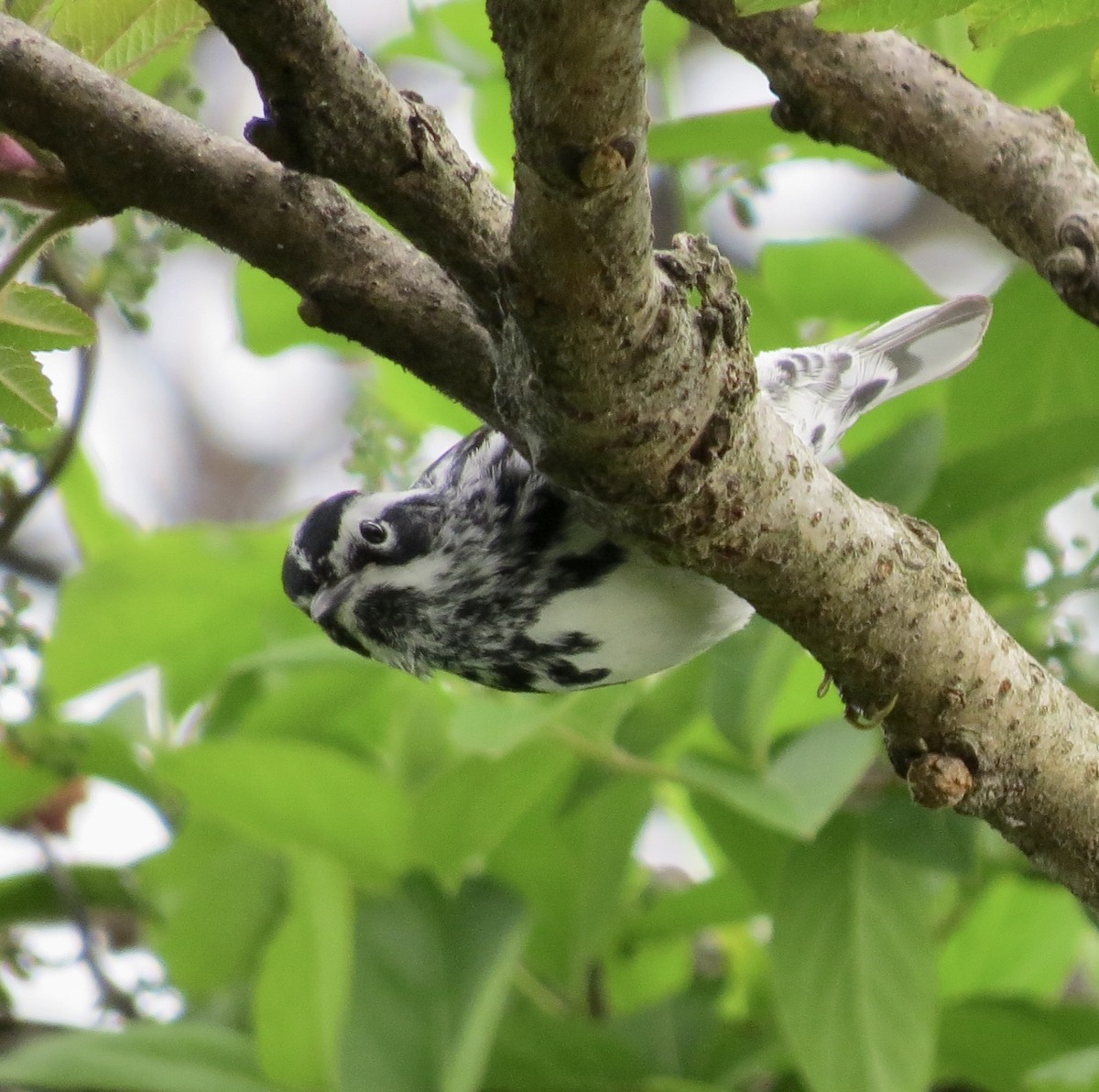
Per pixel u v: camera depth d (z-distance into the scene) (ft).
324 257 13.15
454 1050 13.37
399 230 13.11
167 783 13.46
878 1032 13.37
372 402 13.52
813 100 13.24
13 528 13.46
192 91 13.33
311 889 13.42
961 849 13.39
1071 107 13.39
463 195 13.10
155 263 13.38
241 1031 13.48
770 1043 13.46
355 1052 13.37
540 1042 13.43
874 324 13.56
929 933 13.38
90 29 13.14
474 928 13.39
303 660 13.48
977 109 13.24
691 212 13.52
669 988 13.55
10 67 13.12
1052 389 13.44
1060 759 13.24
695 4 13.24
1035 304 13.43
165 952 13.51
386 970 13.38
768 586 13.19
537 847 13.47
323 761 13.42
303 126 13.08
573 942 13.47
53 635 13.52
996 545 13.44
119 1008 13.53
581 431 13.11
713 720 13.39
